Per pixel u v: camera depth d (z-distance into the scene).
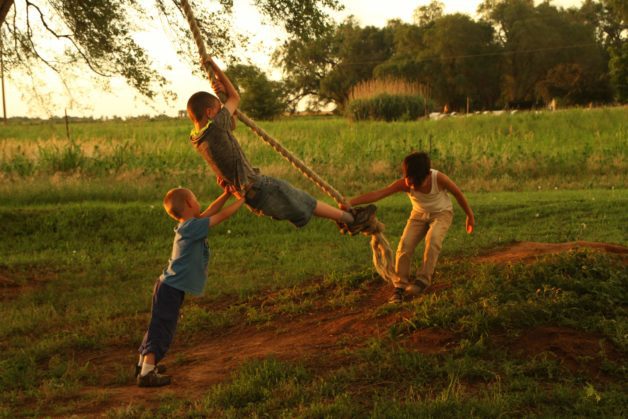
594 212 11.29
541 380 4.39
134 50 12.68
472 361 4.62
